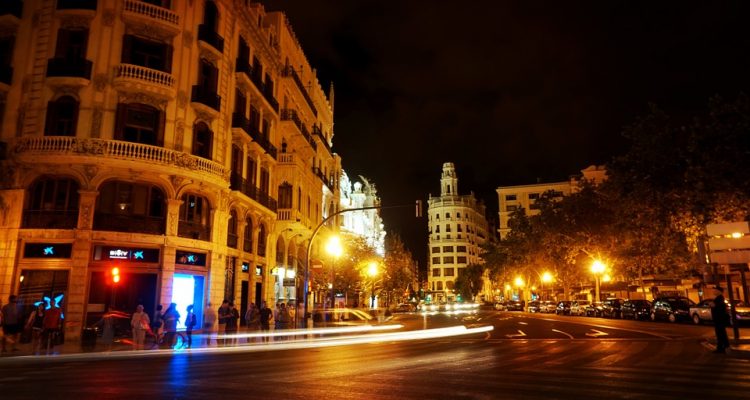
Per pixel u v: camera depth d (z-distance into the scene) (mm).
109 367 13469
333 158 56438
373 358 15039
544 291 93750
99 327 22828
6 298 22859
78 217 23781
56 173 24125
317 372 11984
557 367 12469
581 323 34344
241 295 32250
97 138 24156
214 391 9422
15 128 24531
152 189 25734
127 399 8664
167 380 10867
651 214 28750
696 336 21953
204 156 28094
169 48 26719
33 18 25484
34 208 24141
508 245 76000
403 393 9070
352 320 41781
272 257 37094
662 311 35219
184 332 25141
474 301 123062
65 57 24953
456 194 140750
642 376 10914
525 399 8438
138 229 24953
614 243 46875
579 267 59406
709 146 24141
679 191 26656
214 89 28891
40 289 23312
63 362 14922
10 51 25344
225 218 29297
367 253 53469
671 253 34438
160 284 25094
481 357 14922
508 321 39656
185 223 26750
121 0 25750
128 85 25156
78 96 24625
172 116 26438
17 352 17547
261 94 34250
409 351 17141
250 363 14102
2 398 8812
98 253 24031
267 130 36625
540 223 59938
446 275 134375
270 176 37125
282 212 37875
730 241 17109
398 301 86250
